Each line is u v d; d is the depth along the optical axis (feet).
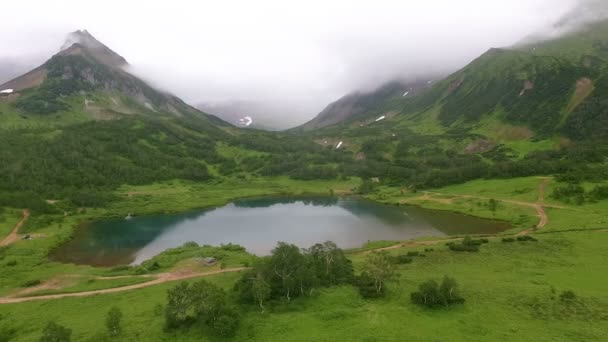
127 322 192.75
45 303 238.48
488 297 197.16
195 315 188.44
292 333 165.58
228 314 179.11
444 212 539.70
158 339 171.01
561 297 190.90
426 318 173.68
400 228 467.93
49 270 317.42
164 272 297.33
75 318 209.26
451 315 176.35
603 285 210.38
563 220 400.26
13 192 572.51
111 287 267.39
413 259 297.12
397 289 214.90
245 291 208.95
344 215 575.79
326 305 195.21
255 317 185.47
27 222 473.67
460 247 317.63
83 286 271.49
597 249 286.05
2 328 202.18
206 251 352.28
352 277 235.40
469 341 150.20
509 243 325.83
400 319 172.45
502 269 256.73
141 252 402.52
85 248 417.28
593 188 479.41
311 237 449.89
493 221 461.78
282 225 522.47
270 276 216.13
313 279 214.28
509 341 149.59
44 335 161.79
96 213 573.74
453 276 242.99
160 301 223.92
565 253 284.41
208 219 570.87
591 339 149.18
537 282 221.25
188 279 273.75
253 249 407.03
